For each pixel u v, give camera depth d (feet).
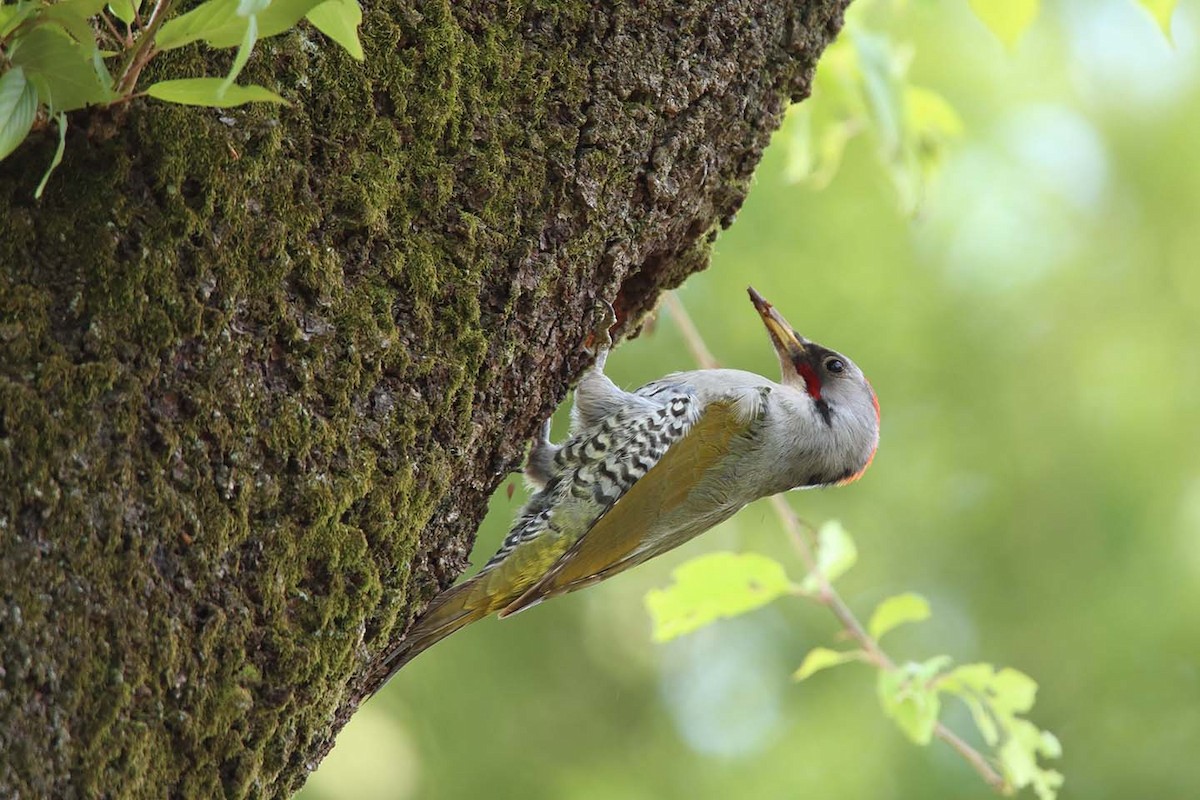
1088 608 56.70
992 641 56.34
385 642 21.42
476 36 22.16
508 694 55.42
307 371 19.45
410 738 52.85
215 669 18.22
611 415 33.83
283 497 19.15
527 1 22.88
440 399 21.29
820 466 37.63
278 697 18.93
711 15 25.16
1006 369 58.70
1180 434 58.59
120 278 17.72
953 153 60.39
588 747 55.47
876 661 33.78
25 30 16.14
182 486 18.01
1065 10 62.13
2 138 15.67
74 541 16.97
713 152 26.20
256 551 18.81
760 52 26.32
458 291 21.57
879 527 57.82
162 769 17.62
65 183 17.72
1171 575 56.70
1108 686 55.83
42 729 16.49
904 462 58.08
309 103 19.85
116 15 17.02
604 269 24.25
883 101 35.96
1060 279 60.13
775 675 57.41
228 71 19.08
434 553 22.70
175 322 18.07
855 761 55.16
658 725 56.70
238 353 18.70
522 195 22.49
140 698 17.37
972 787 54.08
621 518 33.73
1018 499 57.67
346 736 51.78
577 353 24.63
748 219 56.65
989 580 57.36
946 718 55.67
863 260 57.52
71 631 16.81
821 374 39.17
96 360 17.44
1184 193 61.05
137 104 18.10
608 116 23.56
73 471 17.04
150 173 18.07
